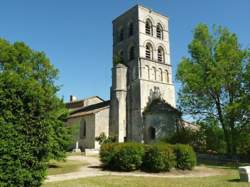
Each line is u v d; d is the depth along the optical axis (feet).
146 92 162.81
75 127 90.38
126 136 160.04
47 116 41.37
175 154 76.33
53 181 55.57
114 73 169.48
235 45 109.70
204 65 109.81
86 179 57.62
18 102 38.27
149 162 73.31
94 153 126.41
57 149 77.66
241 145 111.96
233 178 60.90
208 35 113.39
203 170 78.69
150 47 174.50
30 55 96.12
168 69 176.55
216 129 112.78
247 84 104.06
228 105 103.50
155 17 181.37
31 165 38.75
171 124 153.38
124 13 186.39
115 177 60.80
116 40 189.57
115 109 161.99
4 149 36.19
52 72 97.76
